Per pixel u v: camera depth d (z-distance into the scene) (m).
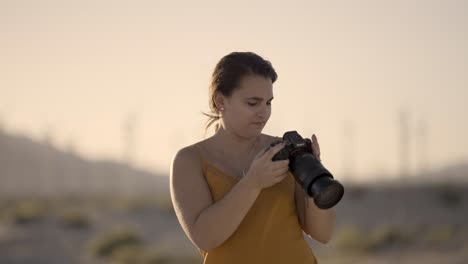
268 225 2.58
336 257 24.20
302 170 2.45
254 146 2.77
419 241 25.91
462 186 47.38
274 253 2.56
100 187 191.88
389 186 52.16
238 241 2.57
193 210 2.57
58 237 32.12
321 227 2.70
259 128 2.64
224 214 2.44
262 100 2.60
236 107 2.61
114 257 25.84
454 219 38.69
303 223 2.78
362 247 25.23
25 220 36.53
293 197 2.69
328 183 2.37
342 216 44.62
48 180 194.50
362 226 39.75
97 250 26.84
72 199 75.12
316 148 2.58
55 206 52.81
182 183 2.62
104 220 41.66
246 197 2.43
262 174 2.43
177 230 38.41
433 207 43.44
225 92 2.64
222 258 2.58
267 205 2.60
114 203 56.22
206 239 2.49
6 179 186.12
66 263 25.14
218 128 2.81
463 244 23.91
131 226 39.19
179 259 24.75
